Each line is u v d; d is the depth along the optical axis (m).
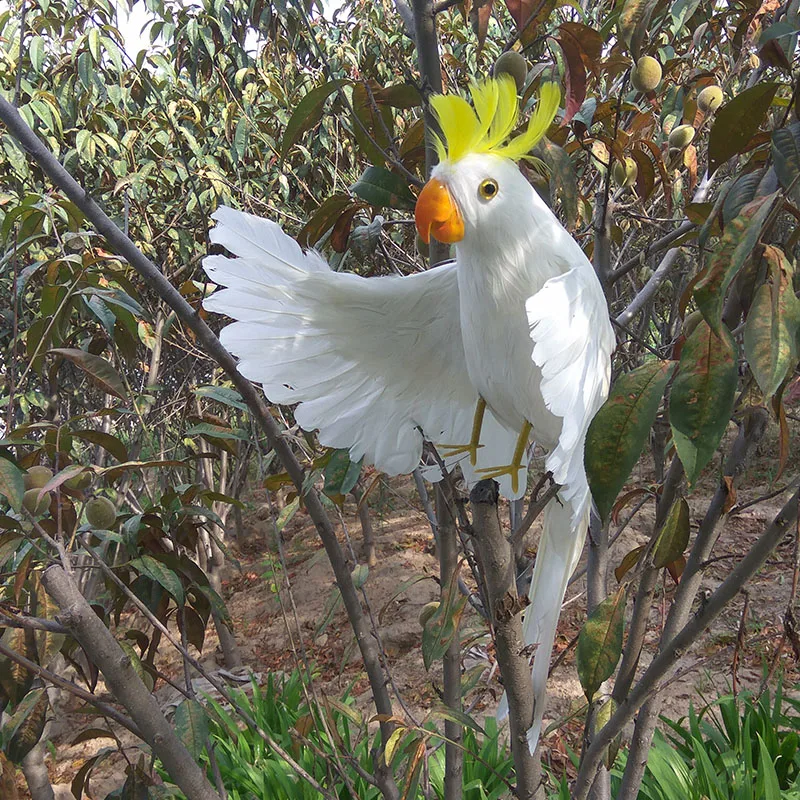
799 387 0.53
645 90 0.80
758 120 0.56
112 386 0.80
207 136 2.04
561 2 0.74
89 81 1.57
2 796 0.65
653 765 1.44
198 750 0.75
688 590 0.72
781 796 1.30
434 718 0.70
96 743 2.21
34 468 0.73
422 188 0.64
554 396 0.44
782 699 1.76
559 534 0.68
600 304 0.51
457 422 0.73
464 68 1.65
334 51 1.92
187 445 2.16
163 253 2.05
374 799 1.44
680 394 0.41
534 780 0.67
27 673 0.74
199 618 0.95
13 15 1.58
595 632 0.61
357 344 0.68
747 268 0.49
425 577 0.85
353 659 2.41
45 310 0.87
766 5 0.88
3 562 0.64
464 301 0.61
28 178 1.61
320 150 2.01
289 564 3.08
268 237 0.65
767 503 2.74
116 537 0.82
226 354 0.77
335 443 0.71
